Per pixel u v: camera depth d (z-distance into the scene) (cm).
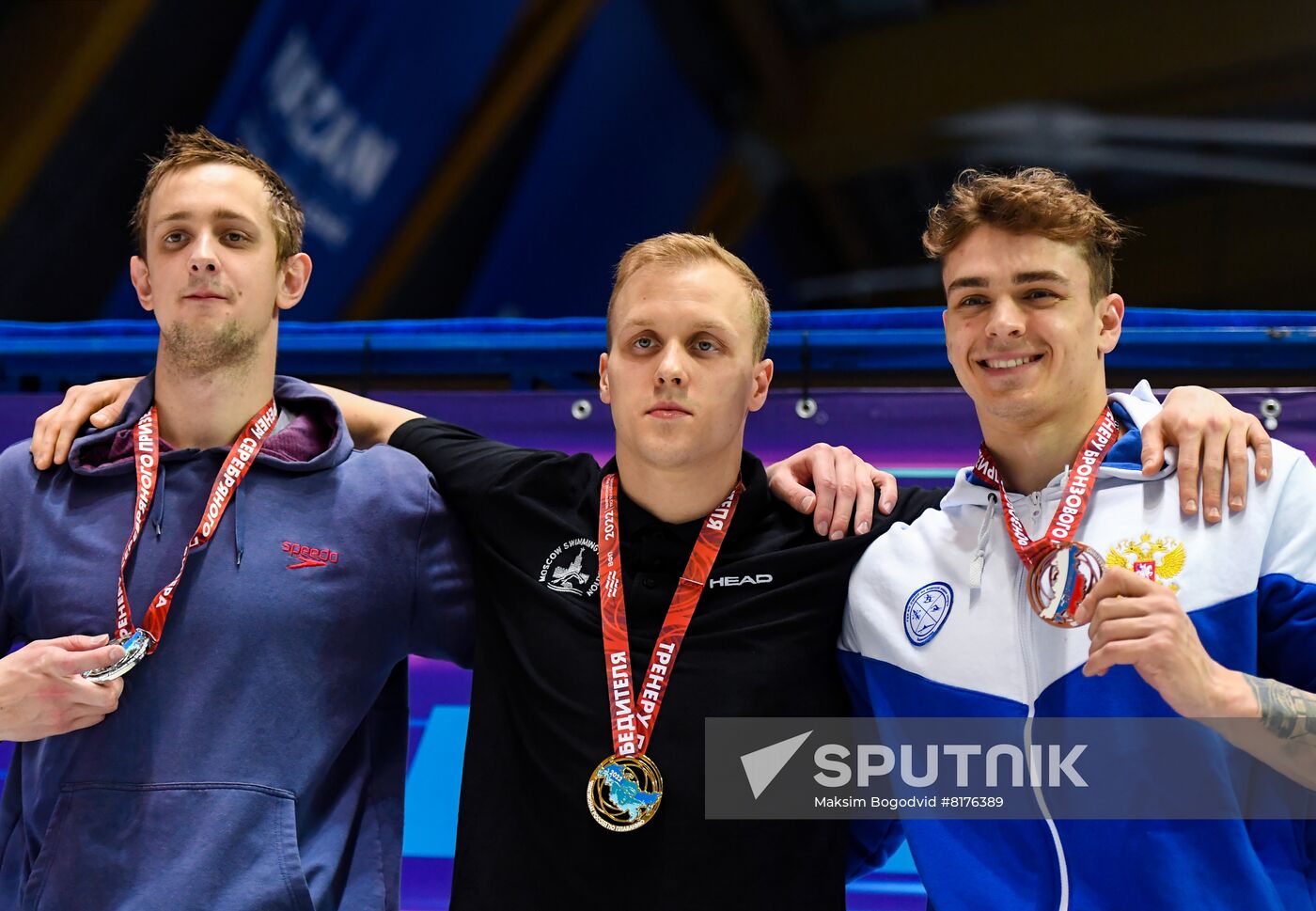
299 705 252
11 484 266
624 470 266
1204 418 242
